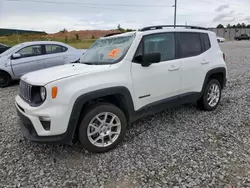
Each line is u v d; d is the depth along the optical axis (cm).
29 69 811
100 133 316
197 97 438
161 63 370
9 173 279
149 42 360
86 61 387
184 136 361
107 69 315
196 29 440
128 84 328
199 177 256
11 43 2769
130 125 409
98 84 299
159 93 371
